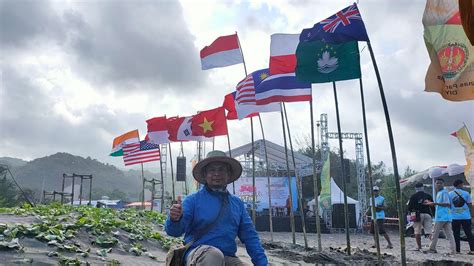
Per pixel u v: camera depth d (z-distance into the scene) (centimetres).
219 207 438
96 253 814
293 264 1012
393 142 815
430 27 770
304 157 3512
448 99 764
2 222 876
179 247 425
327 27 926
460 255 1295
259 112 1608
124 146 3011
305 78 983
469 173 1544
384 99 841
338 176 5075
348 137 3481
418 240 1416
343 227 3083
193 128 2086
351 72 971
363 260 1109
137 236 1042
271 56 1395
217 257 393
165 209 3778
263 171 3603
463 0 400
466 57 751
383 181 6519
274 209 3341
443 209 1346
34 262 661
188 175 3678
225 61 1834
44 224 874
